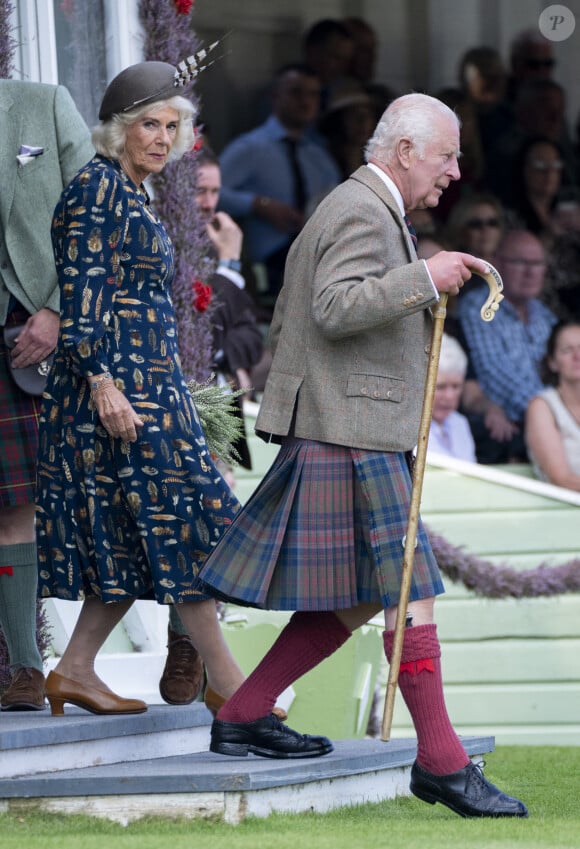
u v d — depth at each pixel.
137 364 15.98
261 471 30.53
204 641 16.75
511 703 30.53
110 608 16.61
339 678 23.66
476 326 37.44
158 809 14.27
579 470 36.47
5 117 18.06
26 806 14.42
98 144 16.41
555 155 40.75
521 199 40.66
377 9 42.44
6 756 14.74
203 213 26.45
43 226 17.95
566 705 30.44
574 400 36.75
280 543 14.86
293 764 15.09
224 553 15.10
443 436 35.53
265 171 39.25
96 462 16.00
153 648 22.03
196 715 17.39
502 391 37.12
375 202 15.03
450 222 39.84
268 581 14.80
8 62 19.67
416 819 14.85
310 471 14.93
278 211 38.66
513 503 30.78
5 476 17.62
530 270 38.41
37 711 17.36
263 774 14.42
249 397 34.47
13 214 17.91
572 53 42.75
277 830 13.69
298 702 23.66
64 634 21.45
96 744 15.85
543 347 37.41
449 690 30.64
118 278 16.02
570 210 40.56
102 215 15.84
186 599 15.92
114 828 13.89
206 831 13.66
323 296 14.70
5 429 17.69
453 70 42.88
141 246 16.11
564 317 39.25
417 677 14.89
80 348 15.62
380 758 16.25
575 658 30.44
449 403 35.69
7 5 19.77
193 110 16.69
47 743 15.12
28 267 17.81
